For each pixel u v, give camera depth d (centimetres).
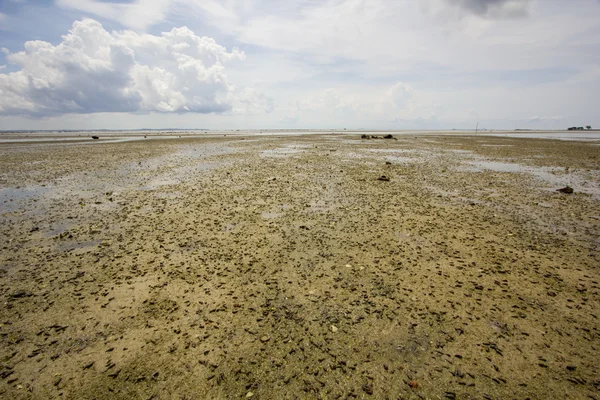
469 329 581
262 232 1102
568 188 1712
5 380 473
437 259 880
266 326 594
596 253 912
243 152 4106
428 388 452
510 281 756
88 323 609
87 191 1772
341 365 494
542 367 491
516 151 4172
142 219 1259
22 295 703
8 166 2745
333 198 1595
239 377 474
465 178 2183
